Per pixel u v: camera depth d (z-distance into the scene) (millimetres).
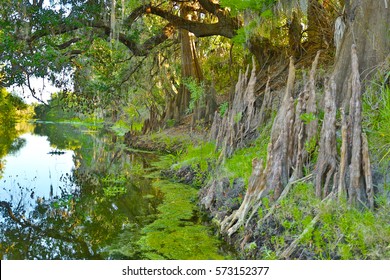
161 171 13250
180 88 23922
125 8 18484
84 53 17812
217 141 11055
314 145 6719
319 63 14555
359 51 8414
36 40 15242
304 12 12578
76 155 19234
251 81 10852
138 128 30438
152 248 6441
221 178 8445
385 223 5145
